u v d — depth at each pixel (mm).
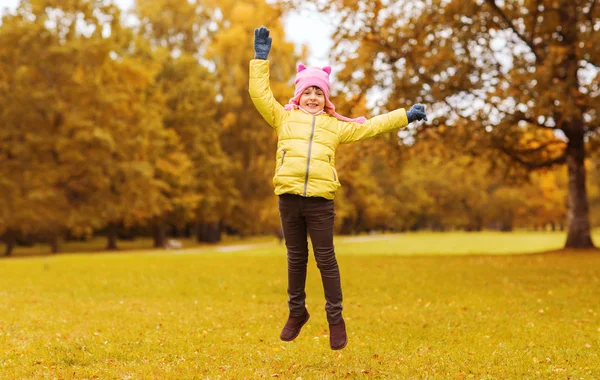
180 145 42812
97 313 8617
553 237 52781
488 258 18906
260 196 48062
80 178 35906
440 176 76312
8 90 34906
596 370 4738
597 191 72688
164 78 47438
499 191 76000
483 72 18828
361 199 66688
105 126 35875
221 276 13883
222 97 47156
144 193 36875
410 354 5473
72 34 36125
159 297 11055
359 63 18750
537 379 4449
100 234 64250
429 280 12789
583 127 20688
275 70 42188
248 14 43500
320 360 5191
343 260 18469
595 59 16453
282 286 12211
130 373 4590
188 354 5441
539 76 16547
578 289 10969
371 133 4402
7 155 35375
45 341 6113
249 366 4910
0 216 33250
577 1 17891
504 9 19594
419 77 18906
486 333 6691
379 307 9227
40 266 17406
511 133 19562
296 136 4285
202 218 46562
